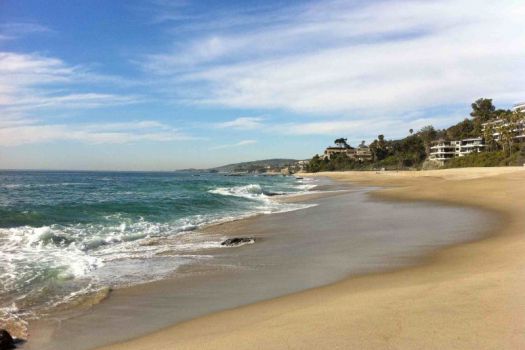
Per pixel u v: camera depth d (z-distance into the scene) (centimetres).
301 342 452
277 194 3875
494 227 1344
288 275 895
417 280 732
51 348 549
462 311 498
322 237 1393
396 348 411
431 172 9031
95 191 3575
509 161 8662
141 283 872
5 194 2964
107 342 562
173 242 1380
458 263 849
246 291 785
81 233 1476
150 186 4672
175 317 654
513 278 629
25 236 1359
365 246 1172
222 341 491
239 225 1792
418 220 1669
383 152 16650
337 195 3544
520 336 416
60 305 734
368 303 584
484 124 12662
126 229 1630
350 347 423
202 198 2972
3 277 908
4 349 541
